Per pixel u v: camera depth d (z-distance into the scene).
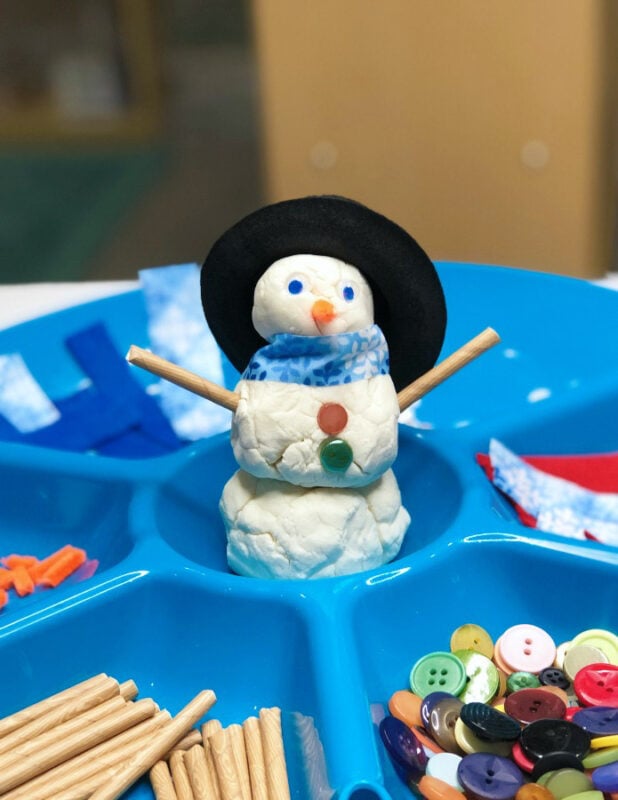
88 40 2.36
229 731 0.67
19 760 0.64
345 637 0.68
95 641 0.75
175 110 2.36
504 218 1.96
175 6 2.29
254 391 0.75
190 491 0.91
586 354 1.08
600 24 1.78
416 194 1.97
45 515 0.93
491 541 0.78
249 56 2.28
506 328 1.12
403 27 1.83
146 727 0.68
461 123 1.89
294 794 0.64
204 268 0.79
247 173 2.35
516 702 0.67
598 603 0.76
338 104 1.90
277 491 0.77
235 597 0.74
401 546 0.86
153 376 1.07
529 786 0.59
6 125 2.44
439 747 0.66
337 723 0.61
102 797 0.62
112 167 2.41
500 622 0.78
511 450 0.96
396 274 0.76
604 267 1.99
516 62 1.82
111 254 2.20
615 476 0.94
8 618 0.72
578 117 1.85
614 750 0.62
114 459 0.92
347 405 0.75
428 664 0.72
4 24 2.35
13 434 0.99
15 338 1.09
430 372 0.80
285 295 0.73
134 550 0.78
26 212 2.35
